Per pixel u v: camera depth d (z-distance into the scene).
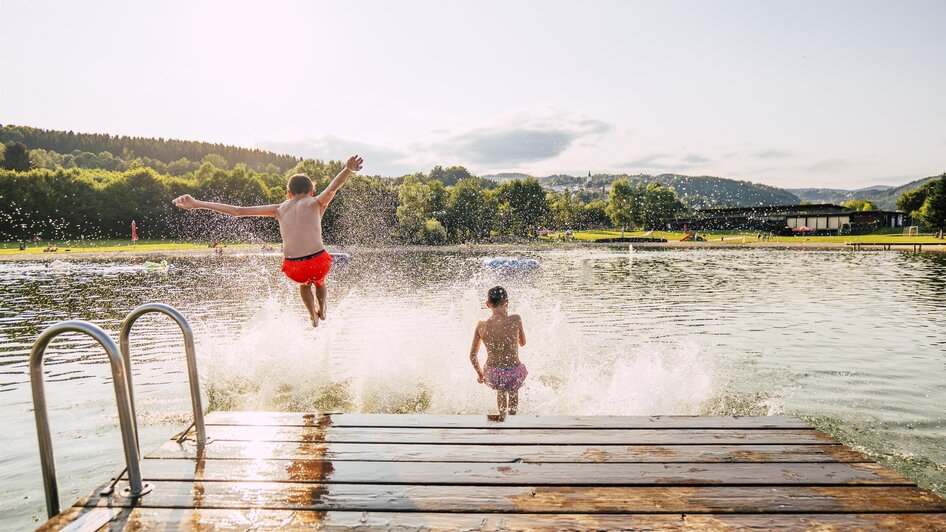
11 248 54.69
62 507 3.99
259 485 3.02
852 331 10.85
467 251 54.72
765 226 94.38
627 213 115.06
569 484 3.02
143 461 3.31
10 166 104.69
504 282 21.70
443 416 4.13
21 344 10.27
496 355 5.40
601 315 12.88
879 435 5.36
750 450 3.48
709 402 6.35
